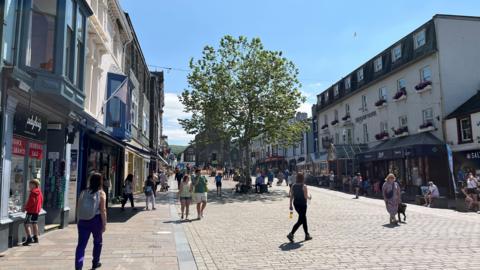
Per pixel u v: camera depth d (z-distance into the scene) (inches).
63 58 376.5
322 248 346.3
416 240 383.9
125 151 924.6
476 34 1043.3
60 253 326.3
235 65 1143.6
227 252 335.3
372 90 1366.9
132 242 382.0
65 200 477.4
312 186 1470.2
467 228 465.1
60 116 453.4
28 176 396.8
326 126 1764.3
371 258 304.7
